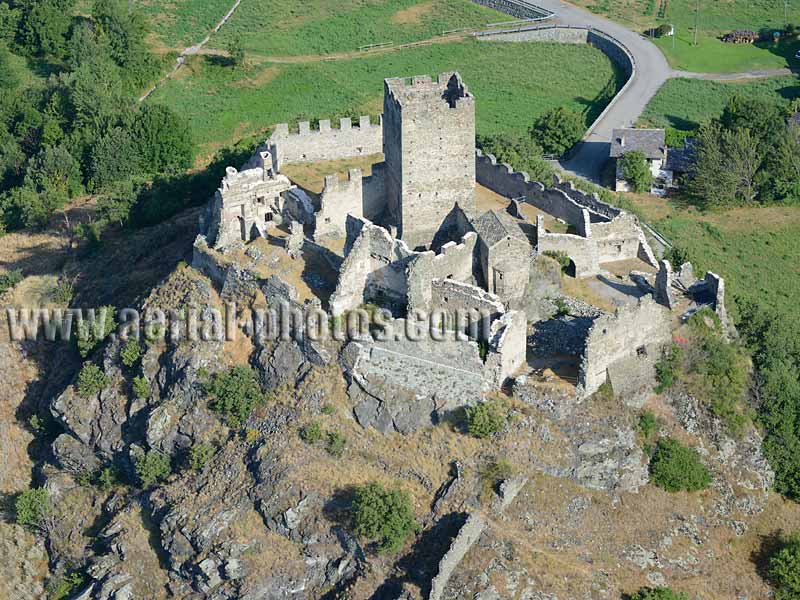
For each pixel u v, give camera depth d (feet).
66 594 408.46
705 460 380.37
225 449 395.34
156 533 393.09
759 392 398.62
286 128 494.59
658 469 372.58
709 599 356.79
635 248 429.38
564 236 411.54
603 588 350.02
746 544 372.99
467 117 415.64
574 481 366.02
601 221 427.74
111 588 385.09
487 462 365.20
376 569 357.00
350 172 432.66
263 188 441.27
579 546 357.61
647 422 376.89
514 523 358.43
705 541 369.09
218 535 375.04
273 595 366.22
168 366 422.41
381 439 378.73
